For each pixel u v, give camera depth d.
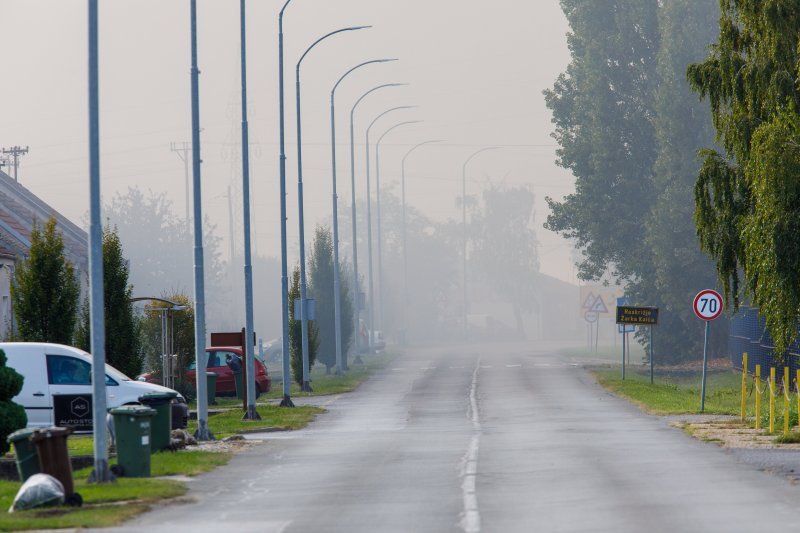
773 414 77.88
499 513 44.59
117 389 84.50
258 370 140.25
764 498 47.34
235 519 45.06
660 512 43.94
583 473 57.34
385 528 41.69
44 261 97.44
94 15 55.72
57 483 48.69
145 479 57.00
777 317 76.56
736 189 84.88
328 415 110.00
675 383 165.88
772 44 79.44
